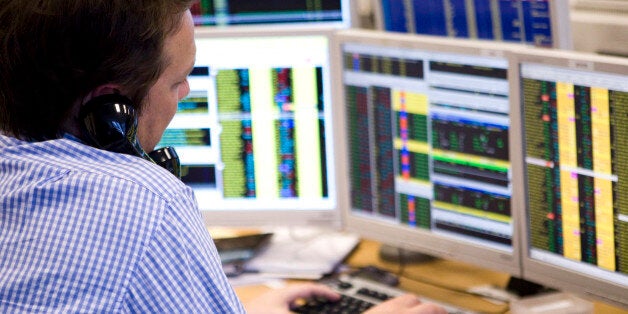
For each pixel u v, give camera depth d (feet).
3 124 3.92
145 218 3.59
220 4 7.32
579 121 4.99
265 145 6.34
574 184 5.12
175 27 3.88
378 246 6.62
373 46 5.89
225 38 6.16
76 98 3.84
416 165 5.92
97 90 3.86
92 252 3.53
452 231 5.86
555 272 5.34
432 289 5.81
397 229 6.12
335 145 6.23
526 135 5.27
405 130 5.90
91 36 3.72
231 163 6.42
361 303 5.54
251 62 6.18
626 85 4.70
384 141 6.03
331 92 6.14
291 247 6.63
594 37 6.31
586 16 6.33
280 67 6.17
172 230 3.64
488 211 5.62
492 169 5.52
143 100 3.96
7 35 3.76
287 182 6.39
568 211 5.20
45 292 3.50
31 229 3.58
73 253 3.53
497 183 5.52
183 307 3.64
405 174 5.99
